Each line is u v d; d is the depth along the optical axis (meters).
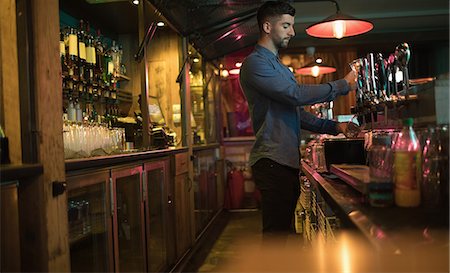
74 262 2.00
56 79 1.79
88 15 3.72
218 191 6.11
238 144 7.11
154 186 3.15
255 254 3.94
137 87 4.11
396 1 5.88
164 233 3.29
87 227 2.14
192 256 4.07
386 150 1.44
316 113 4.14
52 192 1.71
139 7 3.49
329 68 5.85
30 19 1.68
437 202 1.34
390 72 2.03
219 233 5.08
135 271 2.70
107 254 2.21
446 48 7.76
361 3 5.91
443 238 0.98
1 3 1.71
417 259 0.92
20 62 1.67
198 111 5.62
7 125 1.71
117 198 2.40
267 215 2.40
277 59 2.48
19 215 1.67
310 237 3.09
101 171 2.18
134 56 4.02
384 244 0.95
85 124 2.69
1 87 1.71
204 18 4.02
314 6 5.96
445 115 1.39
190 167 4.21
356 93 2.59
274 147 2.39
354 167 2.01
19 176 1.52
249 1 3.80
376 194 1.33
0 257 1.47
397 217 1.18
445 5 6.09
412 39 7.06
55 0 1.81
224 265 3.74
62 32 2.94
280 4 2.46
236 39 5.11
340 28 3.75
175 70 4.45
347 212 1.28
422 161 1.37
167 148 3.71
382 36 7.06
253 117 2.50
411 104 1.67
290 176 2.41
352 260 1.29
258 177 2.44
